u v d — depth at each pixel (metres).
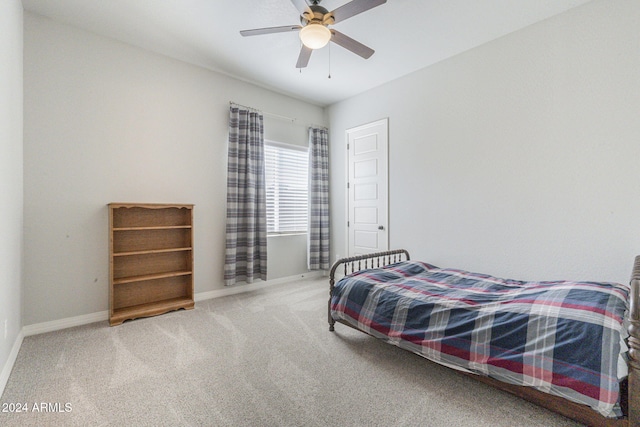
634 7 2.18
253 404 1.60
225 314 3.01
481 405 1.60
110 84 2.91
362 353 2.19
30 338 2.41
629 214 2.22
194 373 1.90
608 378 1.21
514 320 1.55
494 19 2.60
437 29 2.75
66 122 2.68
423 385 1.79
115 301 2.93
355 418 1.50
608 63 2.29
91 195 2.80
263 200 3.96
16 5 2.20
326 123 4.86
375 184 4.09
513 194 2.80
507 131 2.83
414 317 1.92
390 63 3.39
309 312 3.09
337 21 2.13
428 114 3.46
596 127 2.35
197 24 2.71
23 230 2.45
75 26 2.73
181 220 3.35
